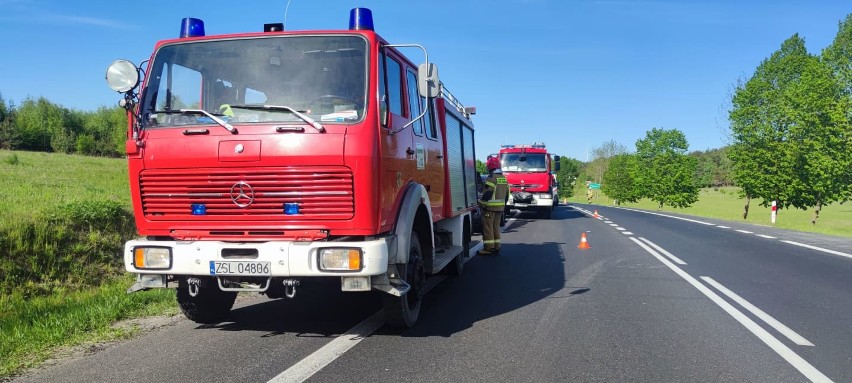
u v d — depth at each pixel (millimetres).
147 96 5406
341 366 4766
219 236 5195
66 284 8031
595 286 8633
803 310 6996
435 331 5973
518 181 24484
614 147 90312
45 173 20719
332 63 5301
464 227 9930
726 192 99688
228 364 4781
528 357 5094
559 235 16891
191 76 5465
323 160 4949
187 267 5066
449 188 8070
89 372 4566
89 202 10281
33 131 69500
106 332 5754
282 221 5066
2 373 4516
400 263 5465
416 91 6609
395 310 5703
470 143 10352
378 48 5379
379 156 5098
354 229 4996
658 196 56312
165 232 5309
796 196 30750
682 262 11188
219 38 5500
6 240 8055
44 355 5004
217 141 5082
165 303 7047
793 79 38125
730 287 8531
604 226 20469
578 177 111938
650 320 6484
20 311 6527
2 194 11875
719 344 5527
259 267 4957
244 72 5395
